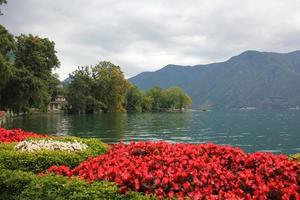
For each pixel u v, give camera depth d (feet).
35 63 241.76
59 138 53.01
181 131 190.49
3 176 29.96
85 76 388.37
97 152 45.78
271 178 29.32
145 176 26.61
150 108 497.46
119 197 24.52
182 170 28.58
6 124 194.49
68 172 31.58
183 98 554.46
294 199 24.44
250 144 133.49
